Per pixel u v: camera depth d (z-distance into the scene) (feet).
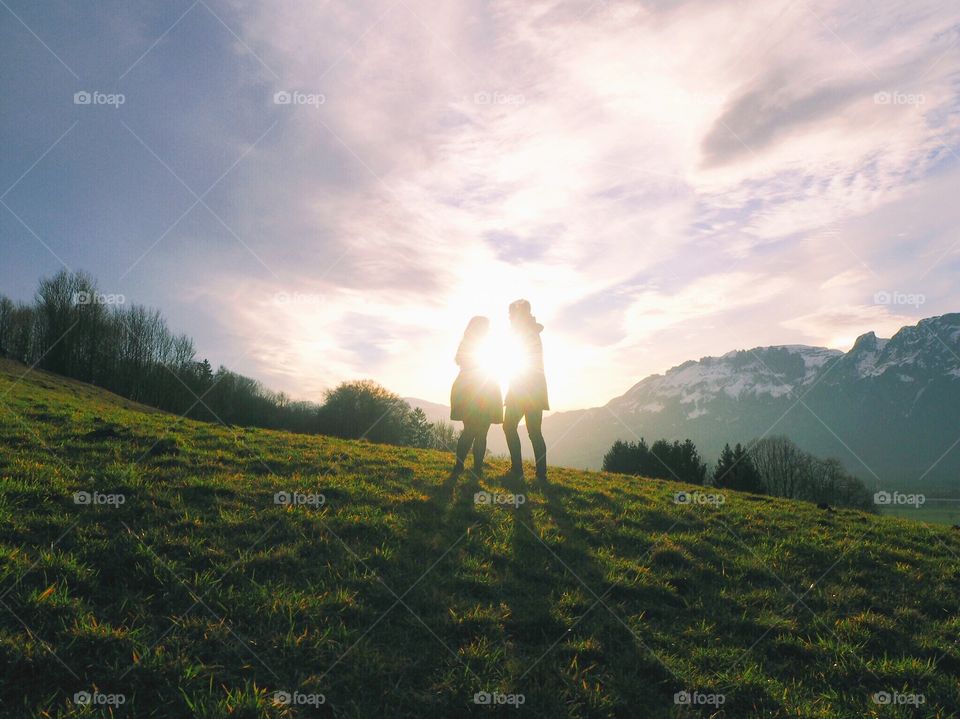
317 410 305.32
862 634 24.88
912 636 25.53
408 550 26.30
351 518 28.45
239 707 14.89
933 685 21.35
